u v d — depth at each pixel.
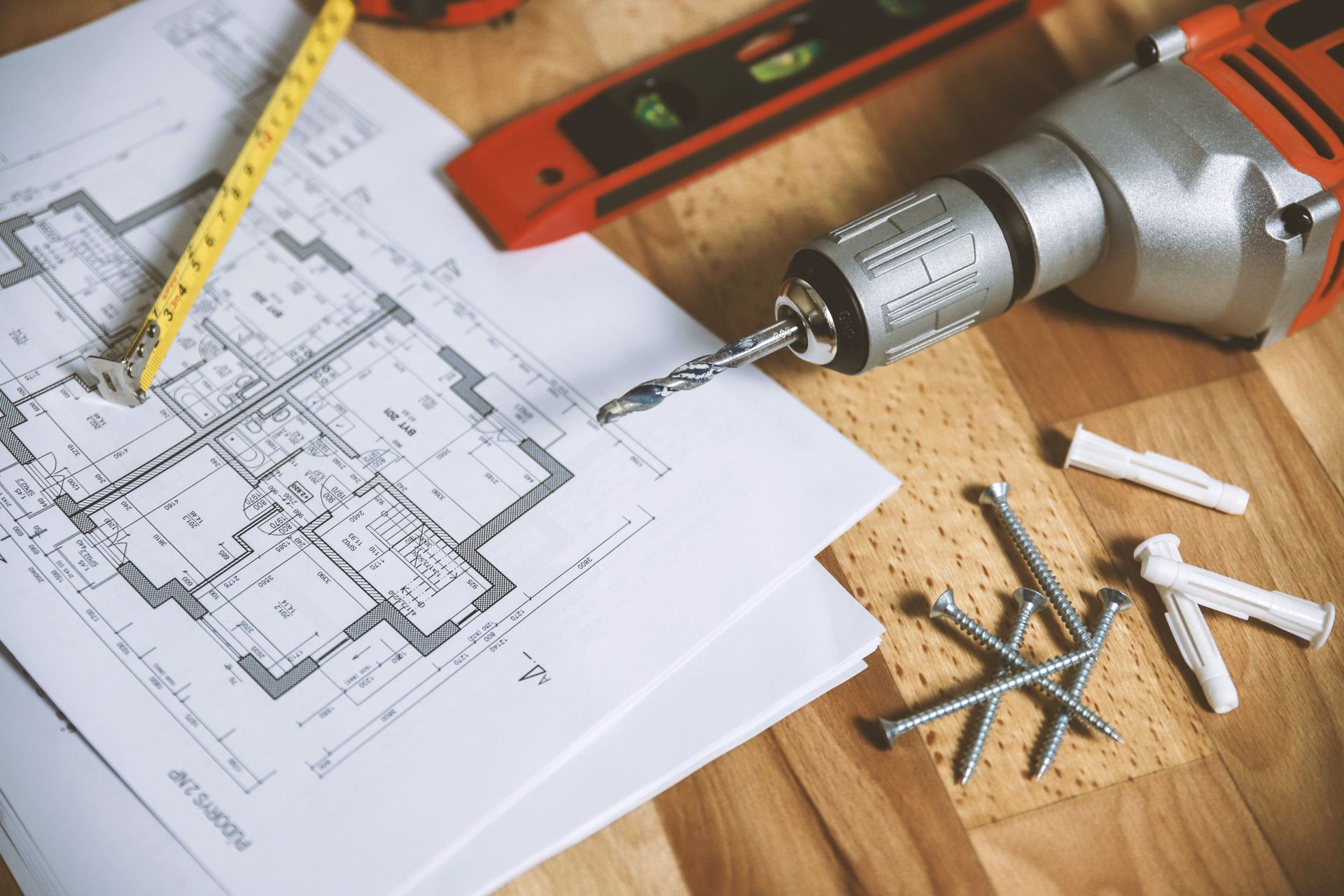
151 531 0.51
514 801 0.45
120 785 0.46
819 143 0.67
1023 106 0.69
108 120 0.65
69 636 0.49
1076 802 0.47
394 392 0.56
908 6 0.68
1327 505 0.55
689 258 0.62
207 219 0.57
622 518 0.52
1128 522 0.54
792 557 0.51
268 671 0.48
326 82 0.67
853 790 0.47
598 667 0.48
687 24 0.71
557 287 0.60
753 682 0.48
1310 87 0.53
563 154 0.63
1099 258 0.55
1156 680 0.50
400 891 0.43
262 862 0.44
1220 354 0.60
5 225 0.61
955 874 0.45
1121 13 0.72
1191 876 0.46
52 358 0.56
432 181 0.64
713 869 0.46
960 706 0.48
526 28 0.70
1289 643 0.51
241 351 0.57
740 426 0.55
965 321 0.51
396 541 0.52
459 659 0.48
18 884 0.44
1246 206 0.52
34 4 0.69
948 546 0.53
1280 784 0.47
